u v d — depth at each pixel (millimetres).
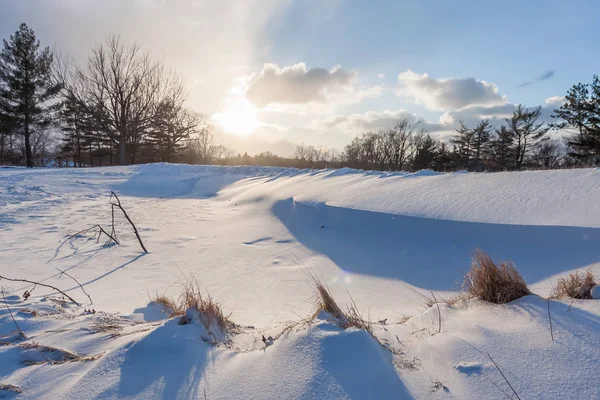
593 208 4746
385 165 52156
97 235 7391
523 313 2225
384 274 4969
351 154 55875
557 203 5227
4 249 5973
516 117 39750
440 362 1834
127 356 1851
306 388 1598
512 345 1877
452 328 2197
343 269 5293
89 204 11500
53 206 10562
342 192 8750
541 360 1729
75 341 2199
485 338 1979
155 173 19641
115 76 32625
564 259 4113
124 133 33844
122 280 4715
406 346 2059
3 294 3723
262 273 5176
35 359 1967
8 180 13977
